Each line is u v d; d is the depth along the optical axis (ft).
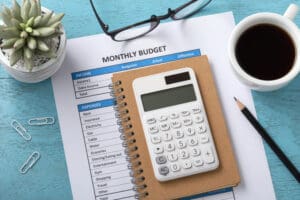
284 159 2.02
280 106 2.07
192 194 1.97
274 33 1.94
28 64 1.76
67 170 2.01
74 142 2.02
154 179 1.98
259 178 2.03
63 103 2.04
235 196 2.02
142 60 2.08
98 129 2.03
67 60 2.06
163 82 2.00
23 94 2.03
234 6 2.11
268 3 2.11
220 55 2.09
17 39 1.75
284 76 1.88
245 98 2.07
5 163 2.00
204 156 1.96
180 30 2.10
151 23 2.06
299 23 2.10
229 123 2.05
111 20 2.10
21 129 2.02
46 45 1.77
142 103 1.99
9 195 2.00
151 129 1.96
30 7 1.77
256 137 2.05
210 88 2.03
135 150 1.99
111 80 2.06
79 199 2.00
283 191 2.02
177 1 2.12
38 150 2.02
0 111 2.02
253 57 1.95
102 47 2.07
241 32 1.92
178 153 1.95
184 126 1.97
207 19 2.10
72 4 2.09
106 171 2.02
